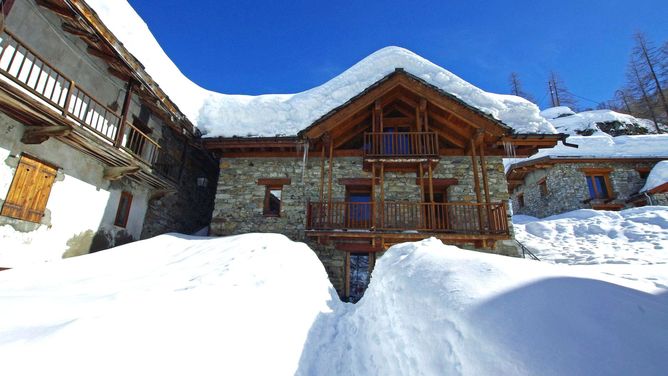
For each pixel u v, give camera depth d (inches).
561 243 391.9
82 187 268.7
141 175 308.8
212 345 95.0
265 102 424.2
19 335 87.9
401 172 355.3
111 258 239.0
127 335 85.9
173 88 415.2
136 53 367.9
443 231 295.4
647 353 56.7
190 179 427.2
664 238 352.5
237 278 175.6
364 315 150.7
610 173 582.6
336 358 119.8
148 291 146.9
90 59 277.6
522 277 92.7
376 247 314.7
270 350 106.5
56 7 219.3
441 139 376.8
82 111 267.6
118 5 385.1
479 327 75.8
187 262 225.9
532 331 68.3
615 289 83.0
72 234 258.2
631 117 1031.0
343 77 435.8
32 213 226.1
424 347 86.2
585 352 59.4
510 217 325.4
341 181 357.1
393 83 336.5
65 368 69.9
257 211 358.3
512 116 354.9
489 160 349.1
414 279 124.8
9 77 184.2
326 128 332.5
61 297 137.4
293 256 236.5
